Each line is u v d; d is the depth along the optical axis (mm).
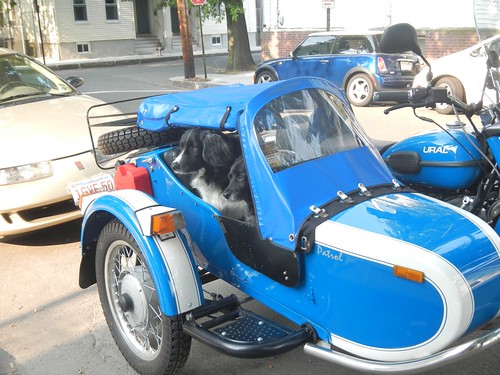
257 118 2740
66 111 5766
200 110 3014
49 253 5098
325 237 2461
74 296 4328
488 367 3172
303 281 2619
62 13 24031
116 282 3336
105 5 25125
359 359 2381
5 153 4902
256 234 2773
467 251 2291
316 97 2943
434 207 2615
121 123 4133
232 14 18156
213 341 2650
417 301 2238
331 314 2518
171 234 2883
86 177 5055
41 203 4895
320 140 2846
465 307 2170
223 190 3092
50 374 3365
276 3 20781
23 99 6082
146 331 3143
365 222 2471
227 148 3035
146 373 3107
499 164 3221
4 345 3695
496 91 3371
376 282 2320
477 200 3346
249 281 2945
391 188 2812
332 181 2715
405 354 2309
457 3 15711
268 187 2666
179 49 27781
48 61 23484
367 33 12188
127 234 3023
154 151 3584
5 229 4922
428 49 15898
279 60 13445
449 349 2199
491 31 3500
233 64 19125
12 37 25812
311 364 3320
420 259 2207
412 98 3129
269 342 2561
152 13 27359
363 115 10664
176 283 2787
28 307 4180
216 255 3150
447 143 3451
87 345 3666
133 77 18484
